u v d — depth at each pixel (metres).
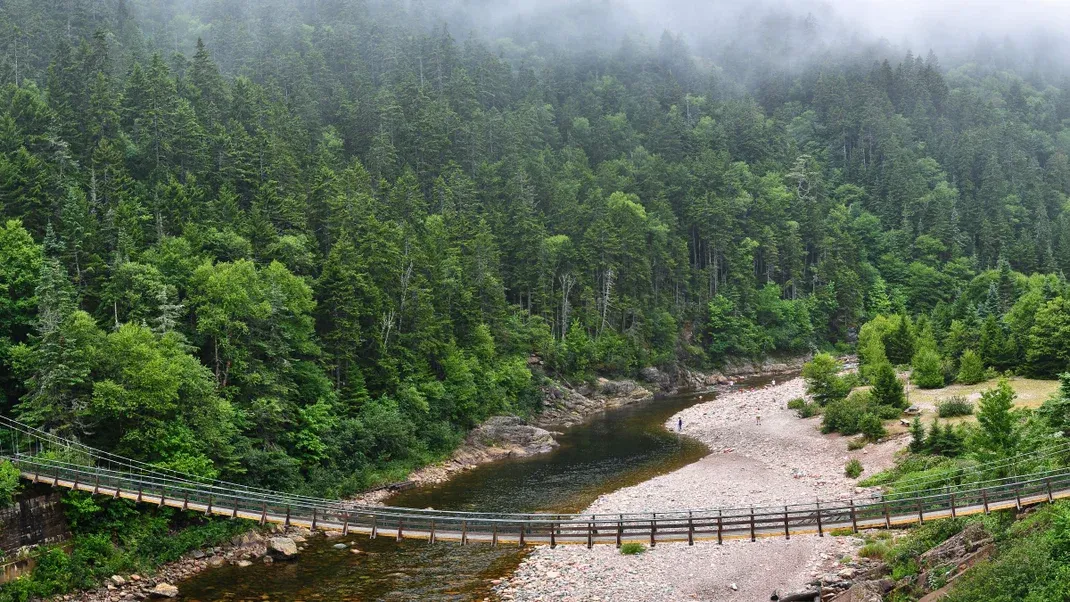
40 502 41.06
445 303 89.31
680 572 41.53
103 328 56.75
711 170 156.12
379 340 73.50
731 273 144.75
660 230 134.12
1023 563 28.78
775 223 156.62
